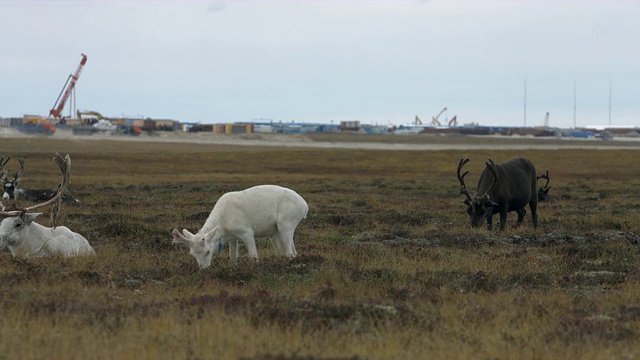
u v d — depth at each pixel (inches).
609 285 979.9
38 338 645.3
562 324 740.7
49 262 1061.1
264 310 753.0
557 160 6604.3
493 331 703.7
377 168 5605.3
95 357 594.9
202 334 654.5
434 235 1520.7
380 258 1162.0
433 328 719.7
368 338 678.5
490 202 1600.6
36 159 5713.6
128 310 762.8
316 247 1293.1
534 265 1128.8
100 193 2682.1
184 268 1026.7
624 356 634.2
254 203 1071.0
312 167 5649.6
